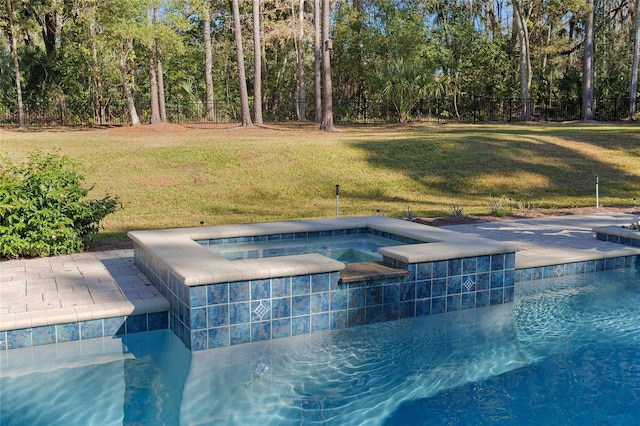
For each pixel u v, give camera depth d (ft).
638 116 90.53
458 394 13.15
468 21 102.53
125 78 76.13
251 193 43.06
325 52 68.08
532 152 53.11
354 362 14.83
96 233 27.63
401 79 79.92
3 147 51.37
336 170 48.39
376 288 17.35
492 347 15.89
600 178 47.57
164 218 35.27
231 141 56.34
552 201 41.42
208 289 15.06
